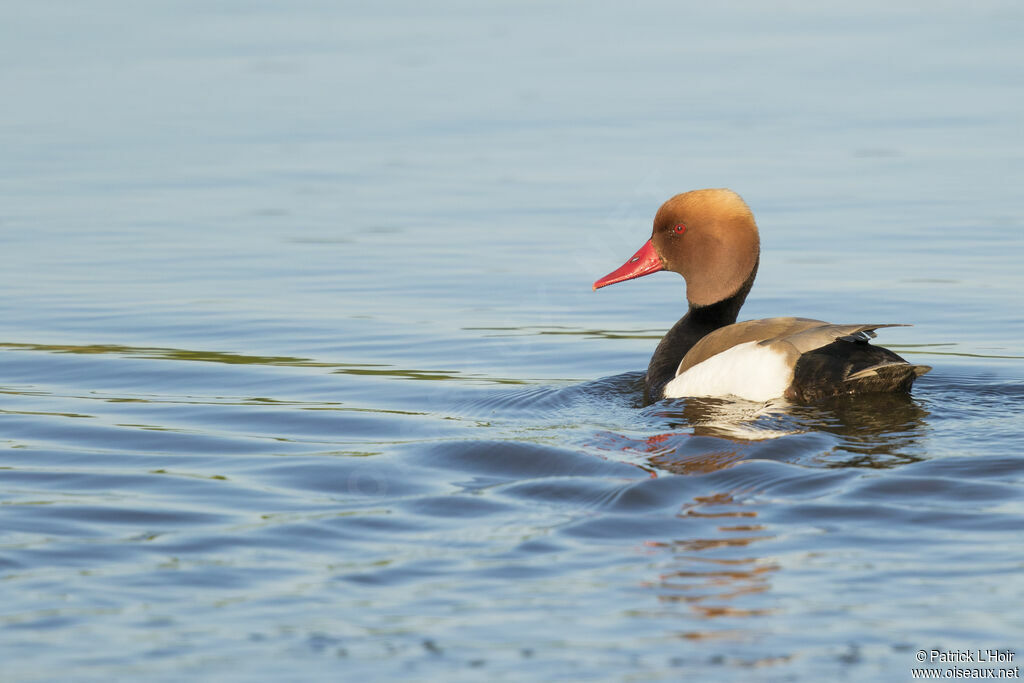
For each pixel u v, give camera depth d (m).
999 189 20.83
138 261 18.12
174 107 28.19
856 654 6.31
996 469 8.91
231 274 17.50
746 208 12.85
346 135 25.86
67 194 21.86
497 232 19.48
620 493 8.64
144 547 7.86
